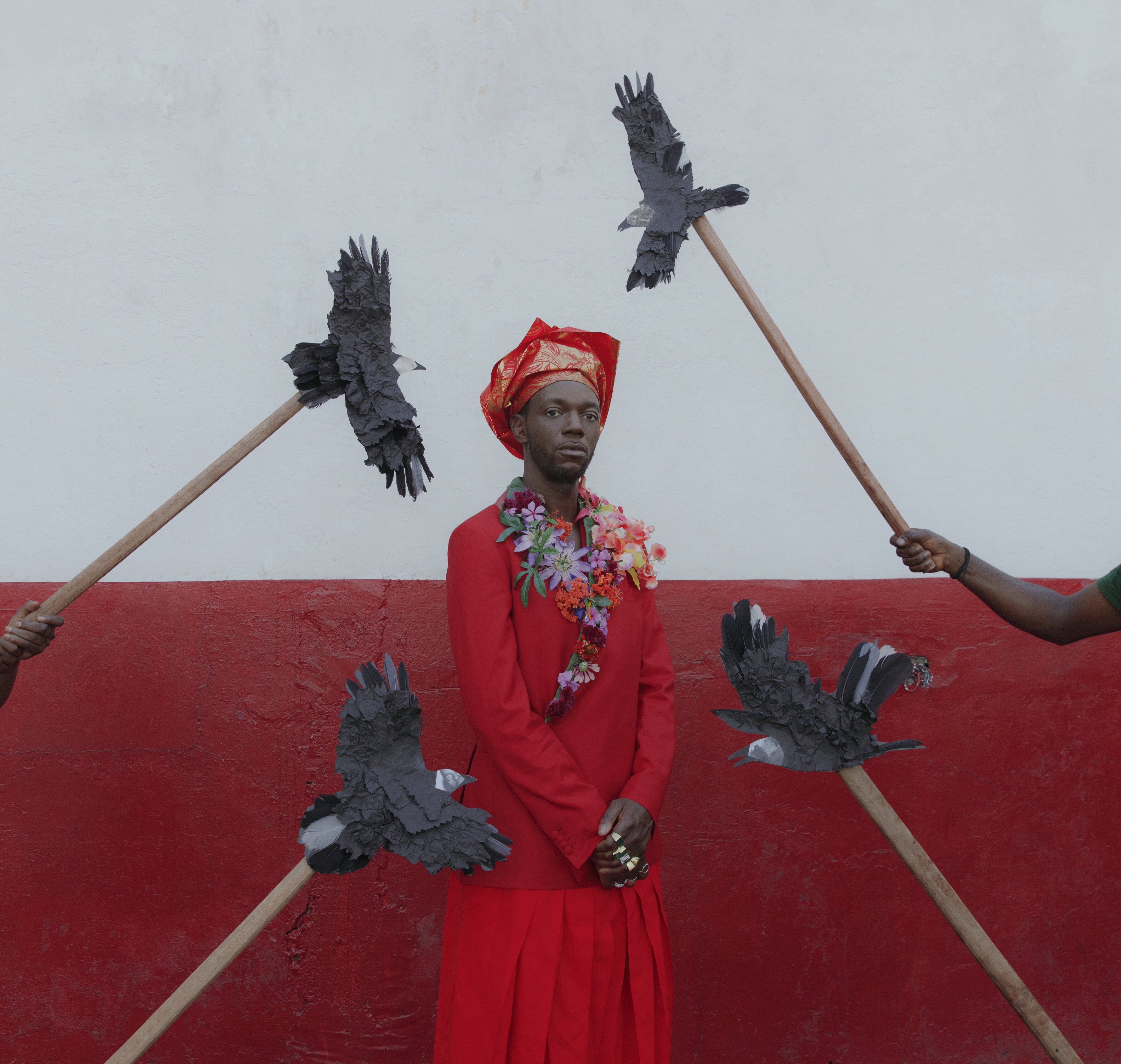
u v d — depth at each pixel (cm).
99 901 249
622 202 271
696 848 258
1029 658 263
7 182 259
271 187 265
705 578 265
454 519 264
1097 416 273
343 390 208
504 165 270
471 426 266
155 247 262
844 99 273
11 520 255
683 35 271
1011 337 273
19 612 194
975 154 273
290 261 265
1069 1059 187
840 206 273
